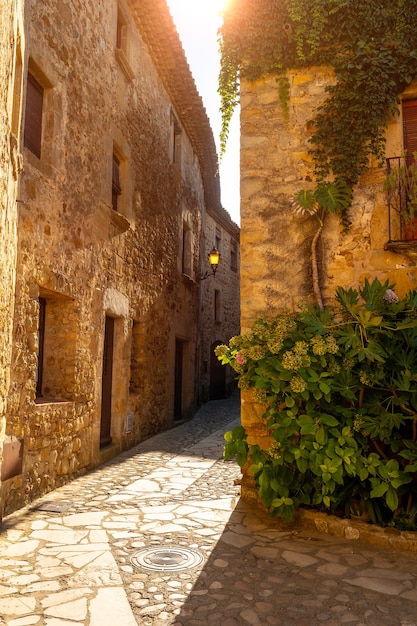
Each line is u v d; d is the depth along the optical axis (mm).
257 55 5520
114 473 6480
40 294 5789
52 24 5625
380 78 5086
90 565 3436
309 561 3578
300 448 4230
